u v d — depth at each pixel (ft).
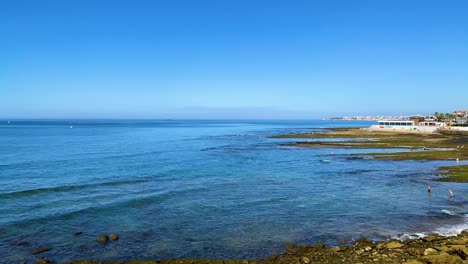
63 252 71.67
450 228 83.76
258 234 81.82
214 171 169.89
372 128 585.63
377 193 120.67
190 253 71.20
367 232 82.12
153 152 258.37
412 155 216.95
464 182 136.05
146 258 68.90
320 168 178.09
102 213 97.81
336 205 105.91
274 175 158.30
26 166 184.75
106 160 210.79
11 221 90.27
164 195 118.52
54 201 110.11
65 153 248.73
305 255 67.41
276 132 584.81
